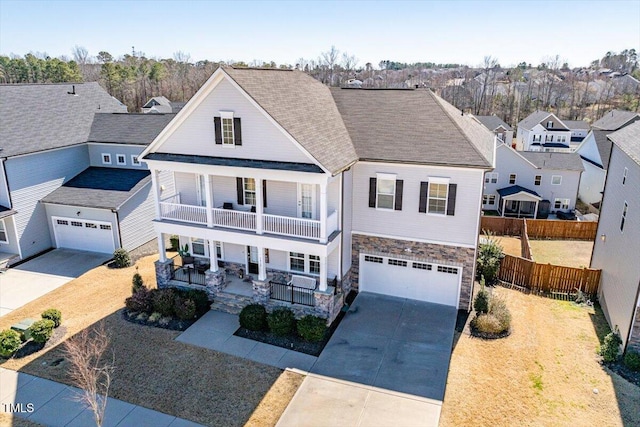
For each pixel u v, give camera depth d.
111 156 29.20
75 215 26.20
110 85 95.44
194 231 19.44
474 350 16.47
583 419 12.95
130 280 22.83
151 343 17.08
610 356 15.48
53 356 16.39
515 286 22.17
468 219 18.44
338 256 19.33
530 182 40.62
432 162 17.98
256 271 21.25
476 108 101.38
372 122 20.91
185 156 19.00
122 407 13.70
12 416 13.41
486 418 13.09
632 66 177.75
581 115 95.88
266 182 19.64
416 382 14.74
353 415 13.32
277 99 18.25
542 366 15.45
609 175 22.55
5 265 24.31
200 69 122.88
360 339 17.27
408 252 19.78
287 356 16.25
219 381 14.89
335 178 18.06
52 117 28.41
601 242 22.38
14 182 24.53
